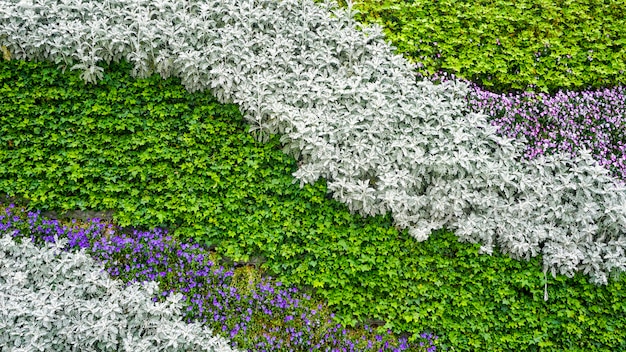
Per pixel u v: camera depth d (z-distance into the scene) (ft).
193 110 13.98
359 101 13.91
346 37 14.30
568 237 13.42
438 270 13.58
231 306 13.30
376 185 13.78
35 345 12.26
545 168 13.79
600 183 13.57
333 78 14.14
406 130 13.79
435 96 14.17
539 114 14.57
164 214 13.84
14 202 13.89
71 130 13.92
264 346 13.01
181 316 12.98
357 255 13.65
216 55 13.96
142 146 13.93
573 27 15.42
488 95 14.55
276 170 13.87
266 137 13.89
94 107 13.85
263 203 13.84
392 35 14.89
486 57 14.94
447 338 13.57
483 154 13.67
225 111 13.94
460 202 13.51
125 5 14.19
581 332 13.47
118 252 13.42
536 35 15.34
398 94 13.98
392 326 13.53
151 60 13.99
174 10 14.16
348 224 13.74
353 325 13.51
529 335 13.51
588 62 15.20
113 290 12.87
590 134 14.39
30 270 12.94
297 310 13.39
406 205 13.47
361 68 14.24
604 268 13.39
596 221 13.56
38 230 13.53
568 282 13.53
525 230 13.47
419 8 15.26
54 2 13.99
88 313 12.59
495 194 13.64
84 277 12.94
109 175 13.89
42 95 13.85
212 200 13.84
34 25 13.85
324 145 13.61
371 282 13.60
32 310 12.52
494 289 13.55
